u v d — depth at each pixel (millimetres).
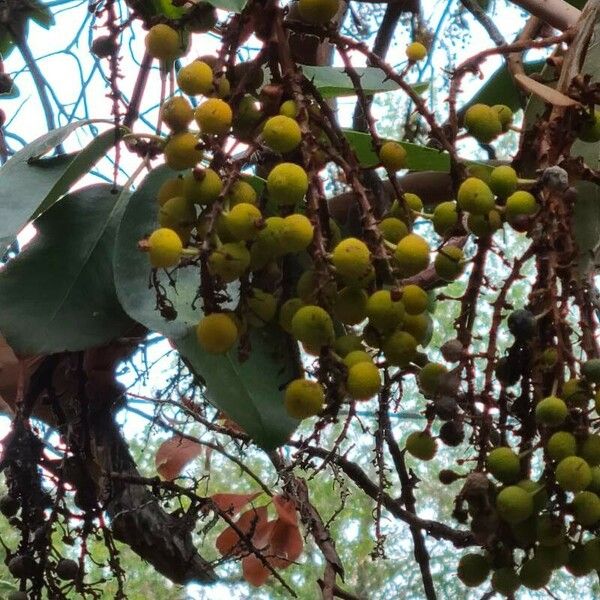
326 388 425
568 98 454
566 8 571
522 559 447
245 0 443
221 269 416
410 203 471
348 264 413
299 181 419
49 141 521
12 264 510
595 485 434
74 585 573
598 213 500
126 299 473
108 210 528
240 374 486
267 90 440
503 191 442
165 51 452
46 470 596
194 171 417
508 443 454
